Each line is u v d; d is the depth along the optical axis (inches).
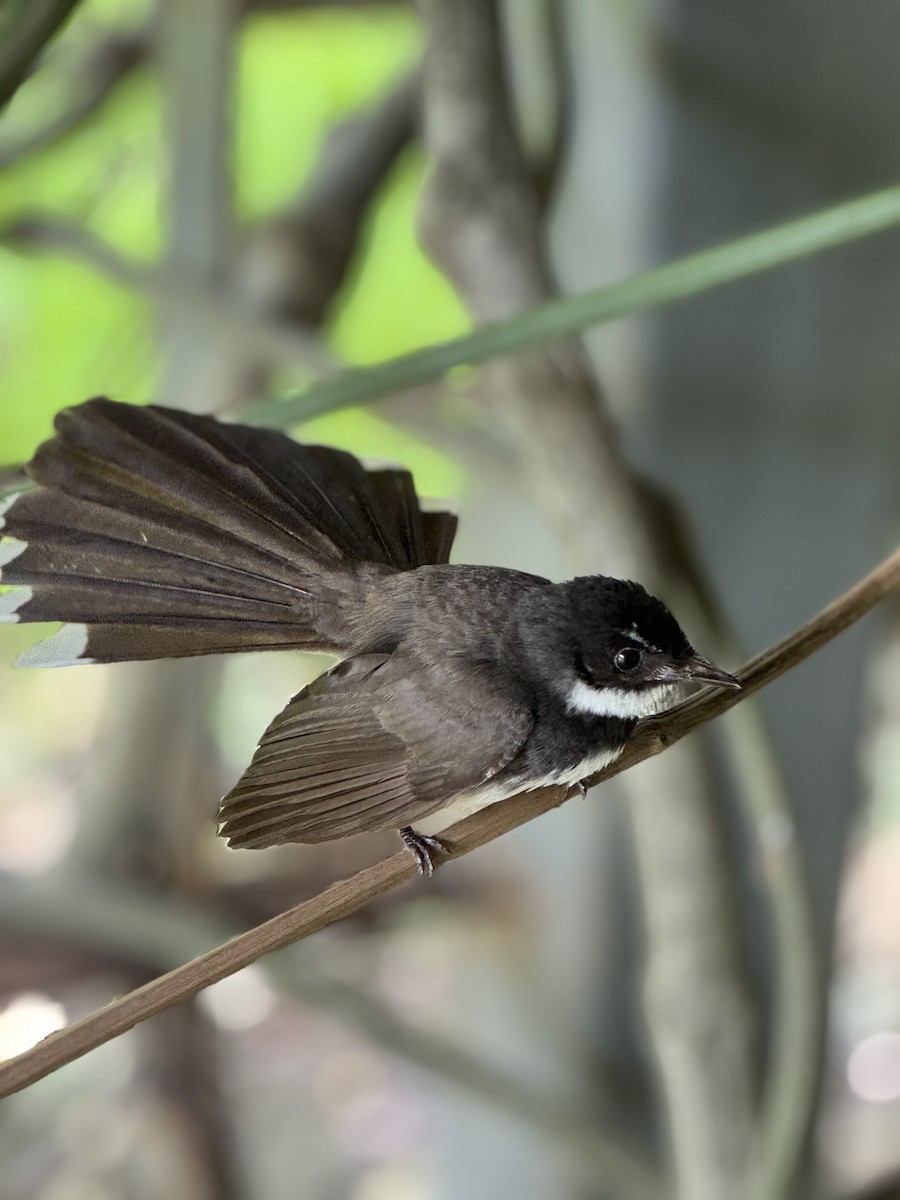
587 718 136.8
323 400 135.9
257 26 163.0
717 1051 140.5
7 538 137.3
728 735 139.7
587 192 142.1
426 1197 155.1
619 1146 143.3
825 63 141.1
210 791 147.6
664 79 141.3
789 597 142.6
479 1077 143.6
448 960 145.7
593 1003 143.9
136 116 168.7
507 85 139.0
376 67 173.2
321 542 137.9
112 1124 152.7
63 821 181.9
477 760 136.2
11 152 149.8
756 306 141.9
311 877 146.3
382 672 136.6
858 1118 157.6
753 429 142.3
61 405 178.5
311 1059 176.9
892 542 142.9
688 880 140.1
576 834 143.6
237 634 137.3
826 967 143.5
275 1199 165.8
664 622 136.9
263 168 177.8
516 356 138.9
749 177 141.5
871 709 143.4
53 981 144.2
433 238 139.2
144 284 144.9
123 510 137.6
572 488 139.2
